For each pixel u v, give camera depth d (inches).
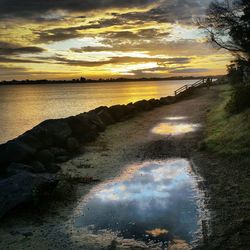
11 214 338.0
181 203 363.9
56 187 392.2
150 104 1254.3
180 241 285.3
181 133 743.7
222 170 455.5
